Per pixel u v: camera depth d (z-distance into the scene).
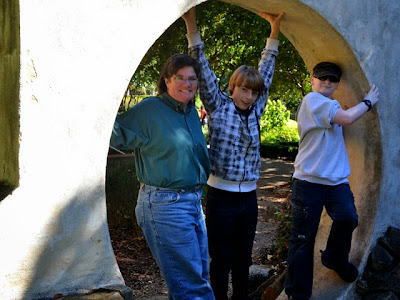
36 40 2.11
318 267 3.87
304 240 3.33
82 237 2.33
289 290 3.38
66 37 2.19
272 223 7.12
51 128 2.19
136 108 2.61
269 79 3.49
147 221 2.64
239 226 3.38
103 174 2.37
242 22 11.53
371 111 3.53
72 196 2.28
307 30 3.46
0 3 2.19
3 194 2.13
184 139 2.59
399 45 3.59
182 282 2.64
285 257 5.30
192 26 3.13
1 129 2.24
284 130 20.00
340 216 3.29
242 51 12.91
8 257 2.14
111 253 2.43
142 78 13.40
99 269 2.39
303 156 3.37
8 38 2.16
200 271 2.67
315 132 3.32
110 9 2.30
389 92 3.55
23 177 2.14
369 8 3.38
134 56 2.40
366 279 3.57
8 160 2.22
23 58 2.08
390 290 3.45
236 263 3.46
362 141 3.70
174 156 2.57
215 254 3.34
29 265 2.19
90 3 2.24
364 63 3.39
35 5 2.09
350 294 3.53
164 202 2.59
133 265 5.82
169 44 10.22
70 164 2.26
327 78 3.39
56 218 2.25
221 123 3.21
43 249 2.22
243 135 3.24
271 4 3.18
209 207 3.32
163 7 2.46
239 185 3.28
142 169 2.67
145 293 5.03
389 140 3.59
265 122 19.89
